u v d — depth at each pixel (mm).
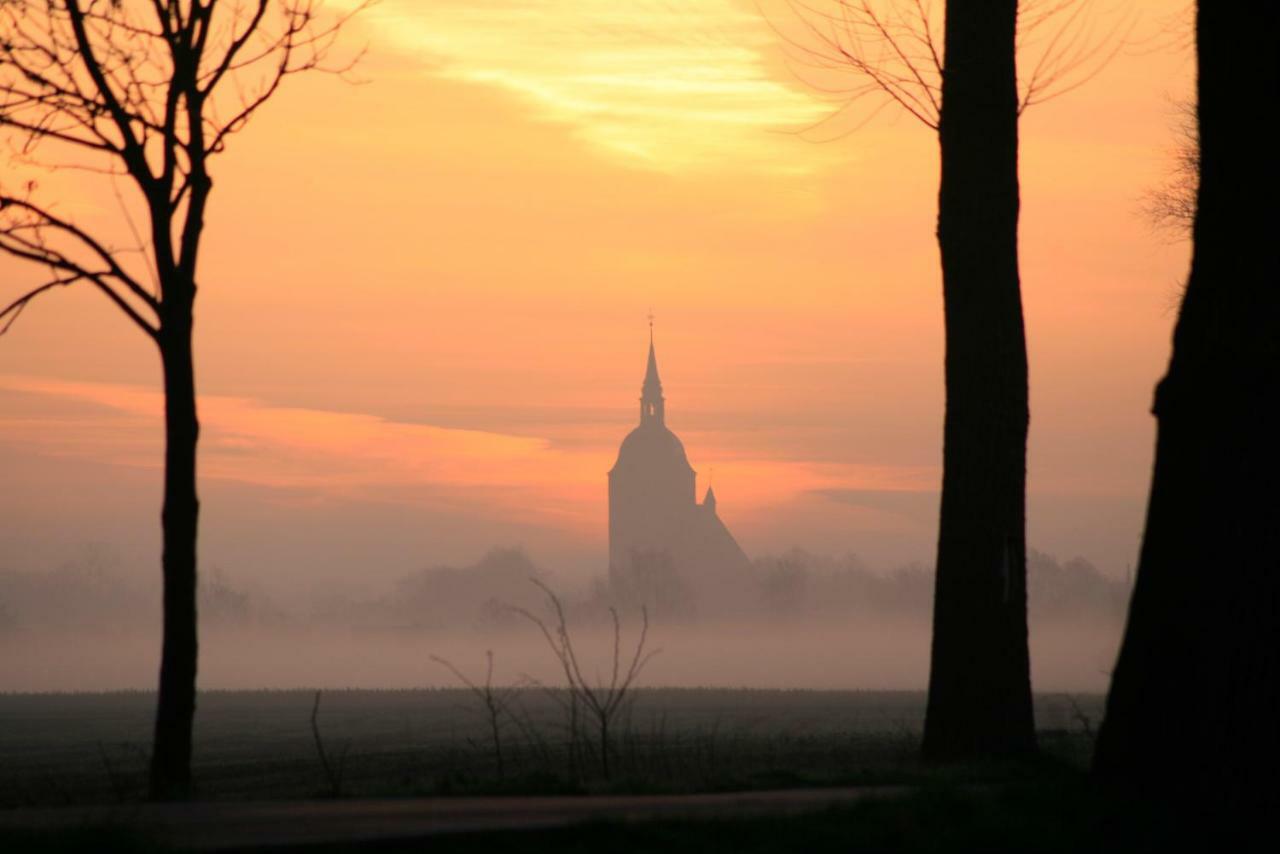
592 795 38688
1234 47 35688
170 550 45844
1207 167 36062
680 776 45062
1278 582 33844
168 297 46094
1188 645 34438
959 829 29219
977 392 48969
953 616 48656
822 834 28453
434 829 28547
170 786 44781
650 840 27656
